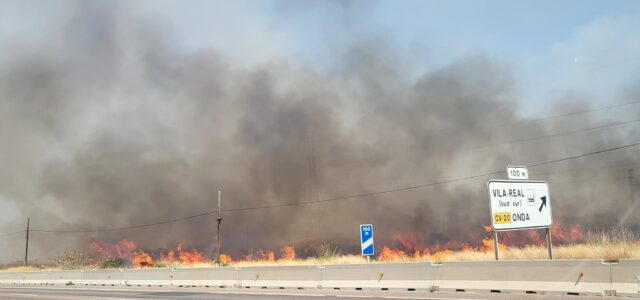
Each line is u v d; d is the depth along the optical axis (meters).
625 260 11.01
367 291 15.81
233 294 17.17
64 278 31.52
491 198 15.77
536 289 12.30
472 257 21.00
